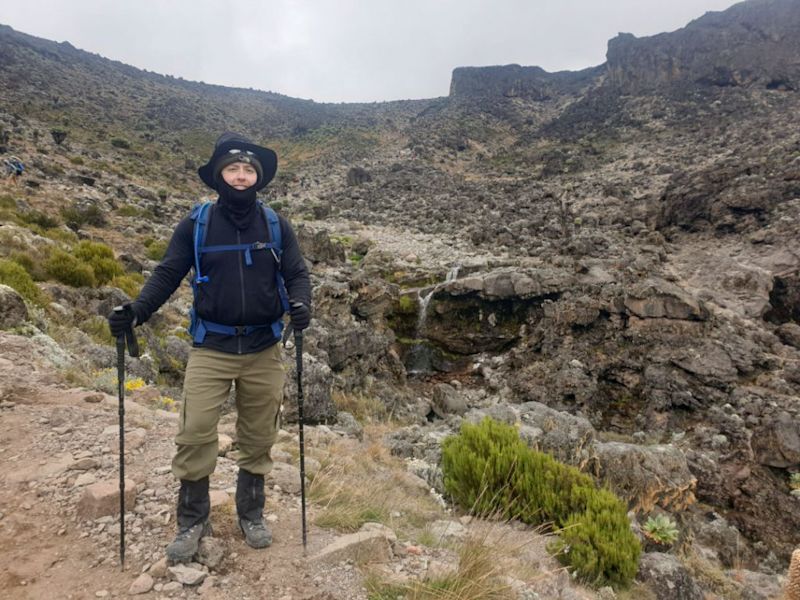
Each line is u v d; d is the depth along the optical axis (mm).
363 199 51594
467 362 22641
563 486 6215
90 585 2801
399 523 4578
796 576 2807
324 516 3857
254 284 2904
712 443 15242
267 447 3242
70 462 4129
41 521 3381
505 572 3664
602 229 30828
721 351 17938
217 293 2871
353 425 9984
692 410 16969
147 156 70688
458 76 125000
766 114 59438
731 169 29312
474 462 6430
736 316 20531
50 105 82938
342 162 83625
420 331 23672
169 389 8500
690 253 26312
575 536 5402
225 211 2916
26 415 5035
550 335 20656
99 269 15562
